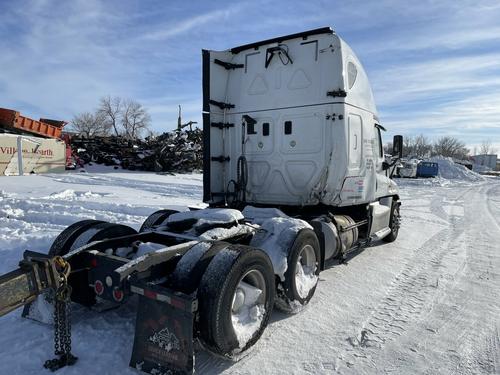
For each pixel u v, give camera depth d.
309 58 5.43
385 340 3.58
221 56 5.97
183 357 2.68
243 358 3.18
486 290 5.00
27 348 3.13
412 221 10.94
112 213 9.02
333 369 3.08
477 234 8.98
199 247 3.18
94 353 3.09
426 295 4.76
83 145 26.22
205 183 5.92
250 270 3.16
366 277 5.41
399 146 7.67
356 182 5.88
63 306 2.85
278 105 5.65
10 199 9.90
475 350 3.45
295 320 3.94
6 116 17.50
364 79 6.10
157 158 23.20
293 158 5.56
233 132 6.07
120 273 2.79
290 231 4.05
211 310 2.81
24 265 2.56
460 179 41.12
